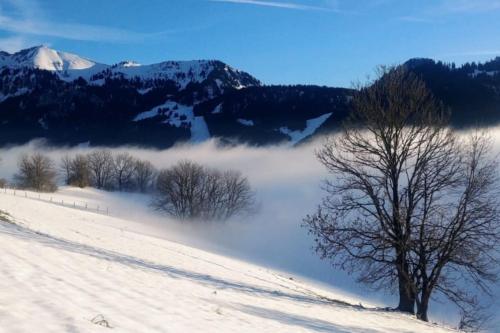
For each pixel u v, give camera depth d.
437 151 22.41
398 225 22.05
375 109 23.11
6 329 6.38
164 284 14.45
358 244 22.28
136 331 7.69
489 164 22.38
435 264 22.80
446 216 22.17
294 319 13.82
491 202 21.94
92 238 29.16
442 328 19.88
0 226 20.05
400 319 19.72
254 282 25.22
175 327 8.63
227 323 10.36
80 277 11.71
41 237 19.92
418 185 22.19
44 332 6.54
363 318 18.05
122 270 15.34
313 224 23.28
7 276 9.80
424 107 23.47
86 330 6.94
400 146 23.05
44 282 9.98
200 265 27.36
